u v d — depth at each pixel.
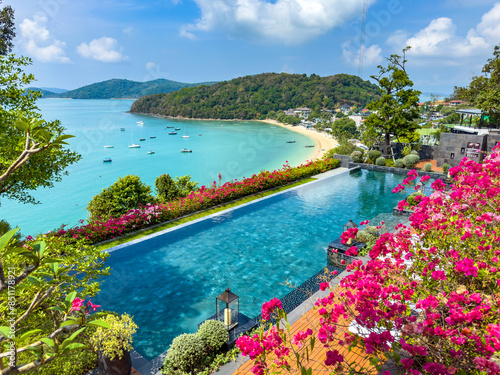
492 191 4.94
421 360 3.28
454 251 3.97
